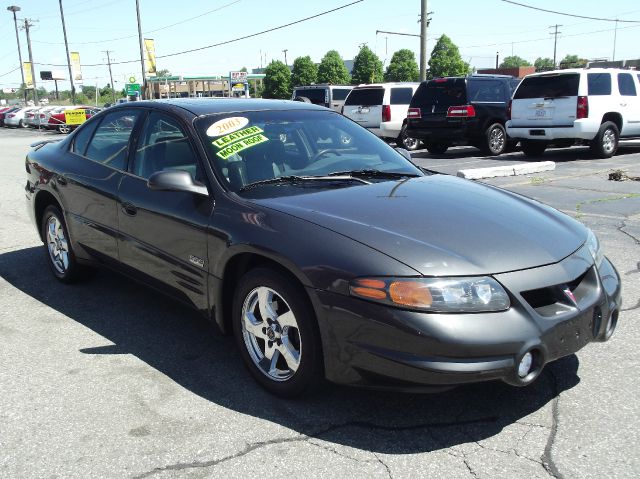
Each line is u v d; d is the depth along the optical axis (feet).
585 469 8.22
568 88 40.93
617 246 18.90
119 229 13.55
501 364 8.39
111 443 9.09
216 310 11.25
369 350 8.70
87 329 13.58
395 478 8.12
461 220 9.99
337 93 73.15
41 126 110.83
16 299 15.62
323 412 9.84
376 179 12.27
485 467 8.31
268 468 8.40
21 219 25.70
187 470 8.40
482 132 47.42
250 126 12.85
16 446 9.05
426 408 9.88
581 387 10.43
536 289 8.89
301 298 9.46
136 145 13.71
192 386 10.84
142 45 134.10
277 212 10.27
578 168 36.94
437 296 8.41
